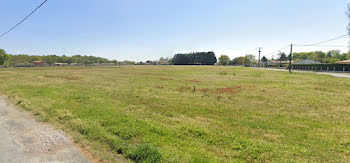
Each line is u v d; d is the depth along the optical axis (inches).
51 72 1183.6
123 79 733.9
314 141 160.6
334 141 161.2
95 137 160.6
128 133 171.0
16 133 169.9
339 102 314.3
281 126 197.6
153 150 132.0
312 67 1742.1
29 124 193.8
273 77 847.1
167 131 178.7
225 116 235.0
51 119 207.9
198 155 134.0
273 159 130.1
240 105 293.7
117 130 176.9
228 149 145.5
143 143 151.9
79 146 146.4
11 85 496.4
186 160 126.0
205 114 243.4
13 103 285.3
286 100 331.3
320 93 405.4
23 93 369.4
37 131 174.6
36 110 241.6
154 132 177.0
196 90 446.6
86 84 547.5
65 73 1084.5
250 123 207.2
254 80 705.6
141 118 218.2
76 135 165.3
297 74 1050.1
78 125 185.9
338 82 619.5
